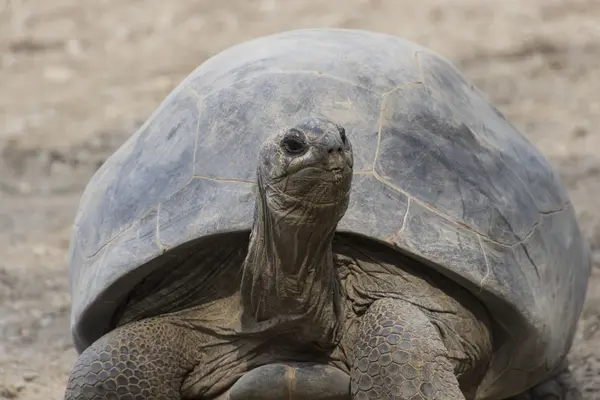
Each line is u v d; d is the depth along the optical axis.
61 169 29.81
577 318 14.57
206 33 44.66
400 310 11.52
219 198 12.12
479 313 12.35
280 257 11.22
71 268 13.91
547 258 13.43
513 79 36.09
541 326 12.59
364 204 11.94
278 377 11.61
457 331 12.09
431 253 11.77
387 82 13.37
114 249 12.46
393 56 14.09
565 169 27.39
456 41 41.09
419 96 13.43
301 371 11.64
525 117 32.16
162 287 12.44
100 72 40.22
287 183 10.69
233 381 12.12
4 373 17.20
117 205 13.01
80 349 14.15
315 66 13.40
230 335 12.09
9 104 36.62
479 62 38.25
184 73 39.31
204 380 12.22
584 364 16.91
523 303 12.25
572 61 37.75
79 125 33.72
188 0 49.88
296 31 15.06
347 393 11.63
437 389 11.01
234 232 11.82
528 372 13.36
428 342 11.22
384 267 11.99
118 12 48.53
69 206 26.97
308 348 11.95
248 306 11.91
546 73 36.66
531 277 12.78
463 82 15.04
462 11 45.62
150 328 12.21
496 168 13.48
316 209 10.74
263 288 11.55
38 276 22.22
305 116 12.70
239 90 13.21
